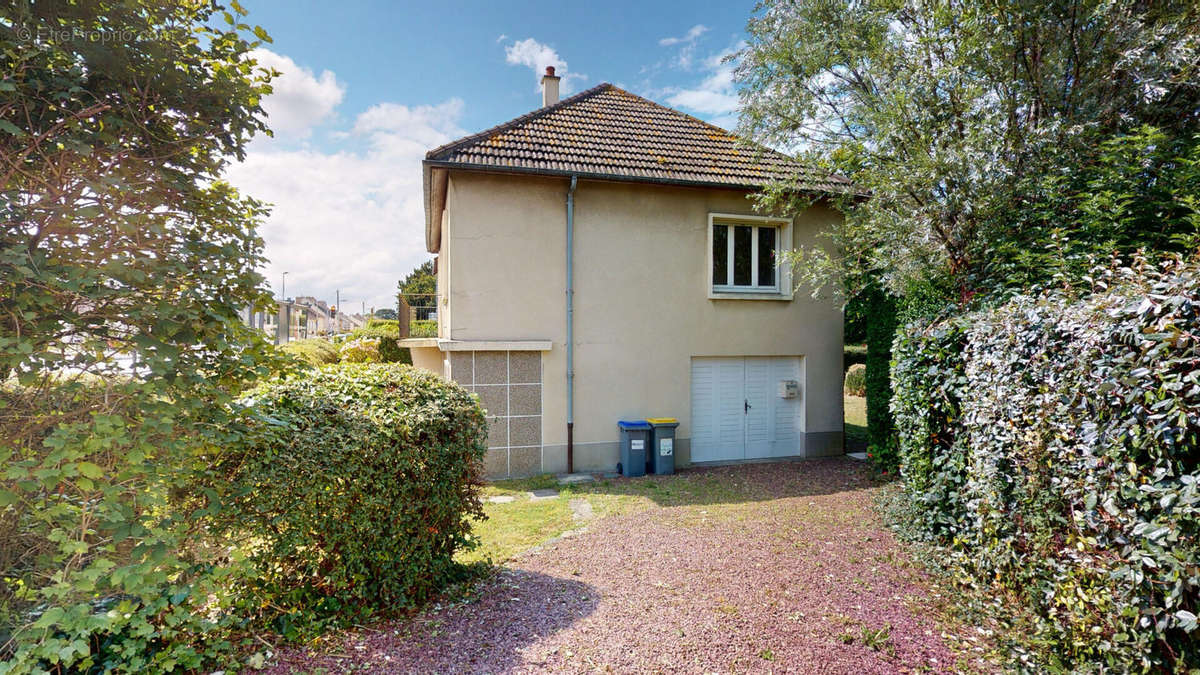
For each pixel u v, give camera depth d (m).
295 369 3.49
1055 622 3.21
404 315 13.30
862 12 7.38
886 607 3.79
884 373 8.41
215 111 2.84
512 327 8.44
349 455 3.40
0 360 2.32
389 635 3.35
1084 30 6.27
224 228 3.04
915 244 6.64
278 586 3.41
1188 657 2.42
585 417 8.80
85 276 2.33
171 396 2.75
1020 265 5.87
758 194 8.84
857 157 7.70
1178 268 2.62
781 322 9.68
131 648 2.62
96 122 2.60
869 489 7.46
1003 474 3.87
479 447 4.23
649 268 9.06
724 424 9.62
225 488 3.05
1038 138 5.94
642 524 5.83
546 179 8.58
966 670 3.06
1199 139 5.82
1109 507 2.77
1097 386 2.80
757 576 4.31
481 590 4.04
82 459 2.53
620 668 3.02
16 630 2.40
